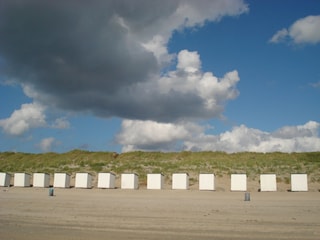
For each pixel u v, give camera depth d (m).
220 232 17.95
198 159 86.19
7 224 20.80
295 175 53.69
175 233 17.59
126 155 96.38
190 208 29.83
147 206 31.45
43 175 62.88
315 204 34.03
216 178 67.50
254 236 16.91
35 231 18.17
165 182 65.88
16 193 48.84
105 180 59.62
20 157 102.19
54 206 31.52
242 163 79.81
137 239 15.92
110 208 29.77
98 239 15.91
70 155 98.56
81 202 35.38
